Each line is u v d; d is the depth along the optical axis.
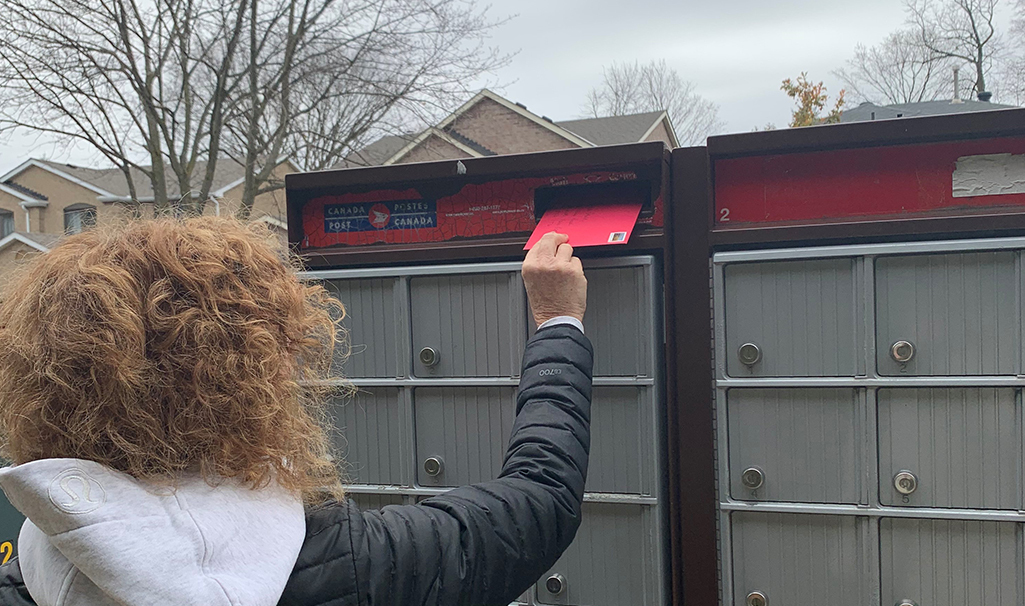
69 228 1.12
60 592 0.83
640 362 1.69
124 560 0.77
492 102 18.00
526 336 1.76
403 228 1.92
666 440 1.78
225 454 0.89
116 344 0.83
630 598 1.72
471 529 1.04
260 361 0.91
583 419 1.25
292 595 0.90
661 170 1.68
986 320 1.50
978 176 1.54
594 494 1.73
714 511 1.66
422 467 1.85
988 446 1.50
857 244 1.57
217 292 0.92
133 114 11.09
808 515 1.60
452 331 1.82
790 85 14.83
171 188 15.38
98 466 0.83
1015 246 1.47
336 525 0.97
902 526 1.56
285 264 1.08
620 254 1.72
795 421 1.61
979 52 21.42
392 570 0.96
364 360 1.88
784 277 1.61
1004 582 1.50
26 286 0.92
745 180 1.67
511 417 1.79
